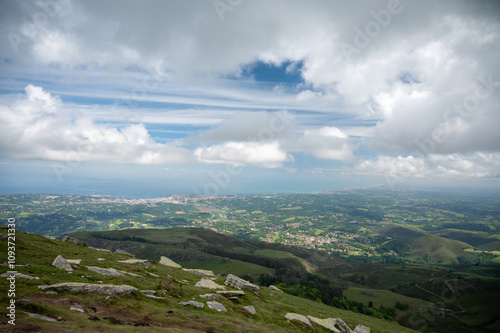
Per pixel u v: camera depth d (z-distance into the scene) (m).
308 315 50.28
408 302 158.00
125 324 22.42
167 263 77.00
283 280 172.50
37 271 32.66
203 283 50.69
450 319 132.75
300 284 160.88
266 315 42.41
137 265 57.66
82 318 20.86
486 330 119.25
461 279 192.62
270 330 32.91
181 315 29.36
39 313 19.80
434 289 186.25
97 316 22.33
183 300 37.28
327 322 47.38
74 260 44.56
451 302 158.00
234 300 44.66
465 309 144.50
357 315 87.44
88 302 25.69
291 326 38.88
